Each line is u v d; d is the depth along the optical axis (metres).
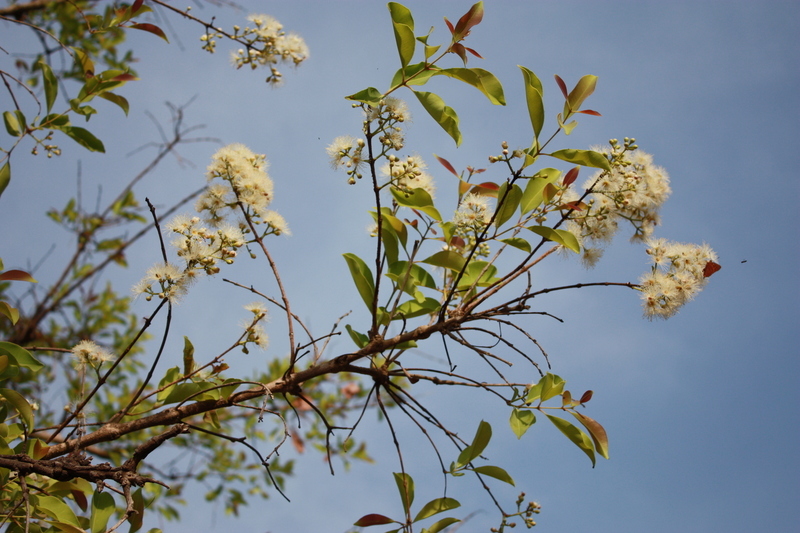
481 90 1.14
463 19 1.14
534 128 1.15
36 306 1.94
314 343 1.18
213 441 2.05
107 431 1.15
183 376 1.21
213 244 1.16
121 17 1.30
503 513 1.20
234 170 1.18
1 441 1.15
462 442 1.19
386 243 1.23
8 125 1.25
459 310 1.19
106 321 2.04
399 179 1.17
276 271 1.18
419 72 1.14
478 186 1.22
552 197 1.19
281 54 1.32
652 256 1.20
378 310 1.22
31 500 1.14
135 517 1.13
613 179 1.20
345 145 1.17
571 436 1.17
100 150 1.29
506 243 1.17
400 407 1.20
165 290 1.14
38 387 1.82
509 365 1.18
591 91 1.16
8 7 1.83
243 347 1.18
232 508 2.04
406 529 1.17
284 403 2.07
